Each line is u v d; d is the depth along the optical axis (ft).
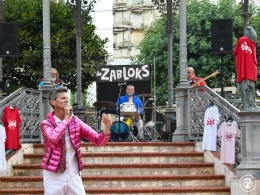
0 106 37.32
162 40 84.74
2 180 35.76
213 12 83.41
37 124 42.04
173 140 43.19
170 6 55.42
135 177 35.88
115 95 59.21
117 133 44.70
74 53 77.30
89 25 79.05
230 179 34.76
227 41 43.98
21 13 79.66
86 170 37.32
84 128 23.56
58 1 84.23
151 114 57.77
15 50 44.24
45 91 42.37
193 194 34.73
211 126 37.86
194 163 37.81
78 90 55.21
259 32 81.87
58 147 23.04
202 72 81.76
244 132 34.24
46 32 43.14
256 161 34.04
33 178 35.78
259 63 75.87
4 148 34.50
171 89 56.03
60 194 23.08
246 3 48.03
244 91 34.40
